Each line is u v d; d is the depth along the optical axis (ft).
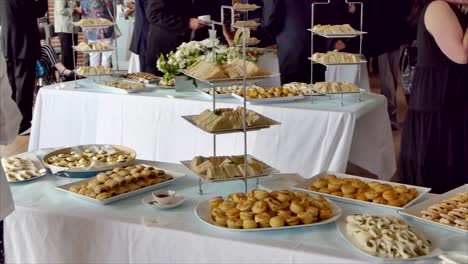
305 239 4.75
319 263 4.44
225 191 5.99
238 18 14.93
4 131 5.28
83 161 6.71
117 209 5.48
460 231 4.82
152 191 5.96
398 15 13.94
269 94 9.86
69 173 6.34
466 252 4.46
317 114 9.05
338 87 9.82
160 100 10.11
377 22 13.82
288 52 12.60
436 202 5.47
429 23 8.85
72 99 10.92
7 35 15.96
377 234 4.57
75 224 5.31
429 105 9.11
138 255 5.11
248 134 9.58
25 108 16.44
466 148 9.06
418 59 9.25
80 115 10.90
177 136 10.04
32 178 6.27
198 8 13.87
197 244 4.84
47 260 5.50
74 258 5.40
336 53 9.79
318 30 9.84
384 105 10.18
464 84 8.89
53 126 11.14
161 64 11.01
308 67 12.63
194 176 6.44
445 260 4.27
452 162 9.13
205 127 5.62
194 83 10.67
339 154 8.96
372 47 13.92
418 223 5.08
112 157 6.90
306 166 9.22
